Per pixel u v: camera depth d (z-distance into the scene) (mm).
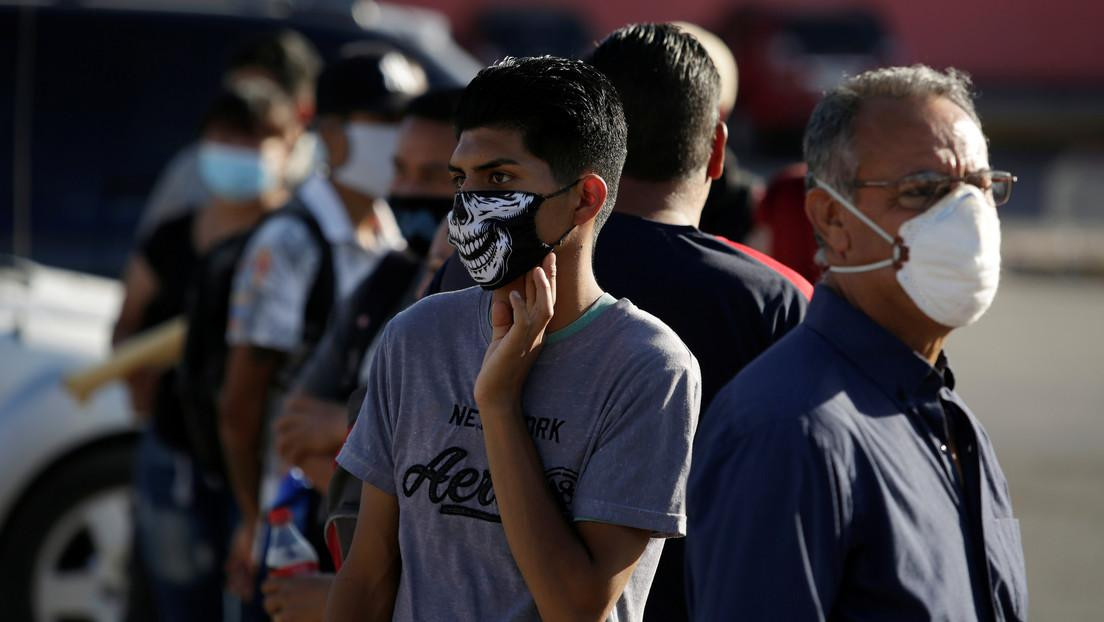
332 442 6727
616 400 4352
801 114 47188
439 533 4449
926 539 4480
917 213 4730
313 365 6973
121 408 11266
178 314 10266
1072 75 60031
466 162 4344
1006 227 34344
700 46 5645
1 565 11133
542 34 52094
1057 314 26453
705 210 8242
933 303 4703
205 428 8422
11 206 13086
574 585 4227
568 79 4344
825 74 47062
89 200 13211
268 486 7945
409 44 14523
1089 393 19938
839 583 4387
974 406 19141
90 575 11242
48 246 12984
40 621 11172
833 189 4855
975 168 4758
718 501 4445
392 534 4668
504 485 4250
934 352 4934
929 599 4430
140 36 13719
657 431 4332
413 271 6883
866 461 4449
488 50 51562
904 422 4613
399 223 7020
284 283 7867
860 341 4660
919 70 4953
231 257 8227
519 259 4312
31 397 11141
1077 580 12477
